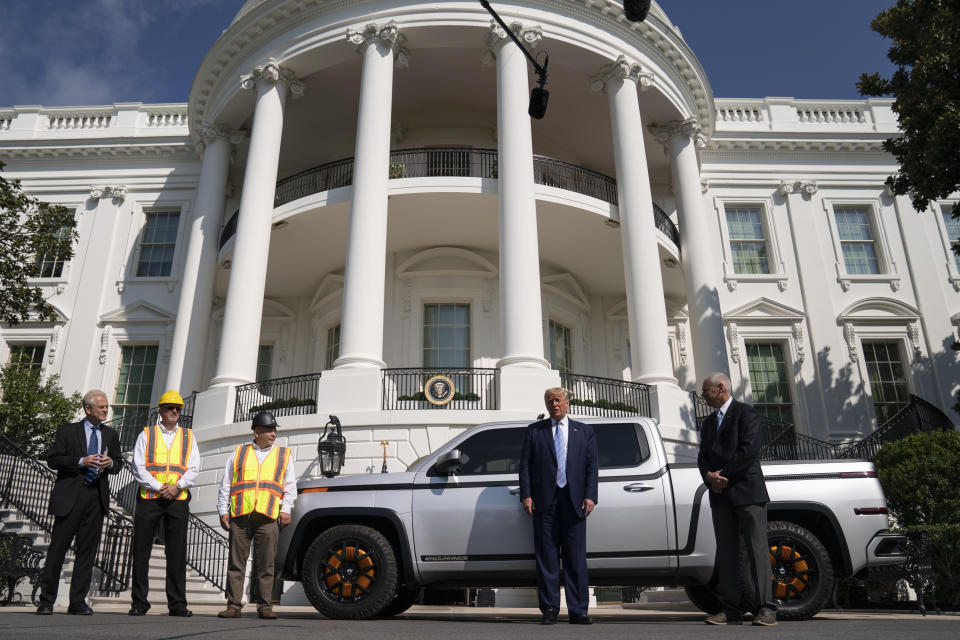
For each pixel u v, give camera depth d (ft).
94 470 20.04
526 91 51.93
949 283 70.18
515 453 20.86
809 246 70.74
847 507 19.92
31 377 57.11
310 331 67.00
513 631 13.87
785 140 73.15
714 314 57.41
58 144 74.59
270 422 21.63
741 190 73.05
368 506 20.56
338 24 54.70
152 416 56.44
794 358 66.90
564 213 54.13
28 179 74.79
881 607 32.91
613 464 20.30
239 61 60.08
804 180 73.20
